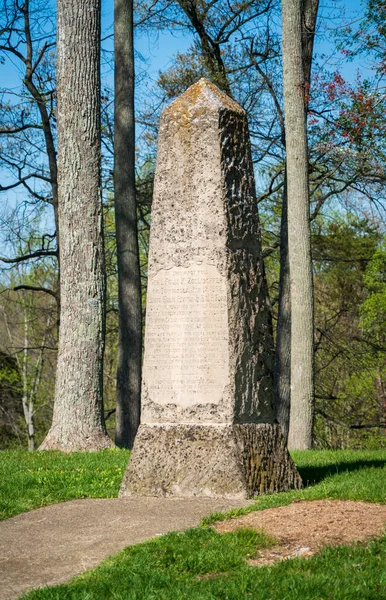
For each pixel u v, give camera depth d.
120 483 9.76
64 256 15.38
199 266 9.05
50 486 9.66
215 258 9.00
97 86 15.70
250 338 9.10
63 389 15.16
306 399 18.19
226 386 8.83
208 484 8.59
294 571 5.68
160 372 9.12
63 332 15.32
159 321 9.18
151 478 8.84
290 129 18.33
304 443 18.11
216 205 9.06
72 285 15.28
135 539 6.93
